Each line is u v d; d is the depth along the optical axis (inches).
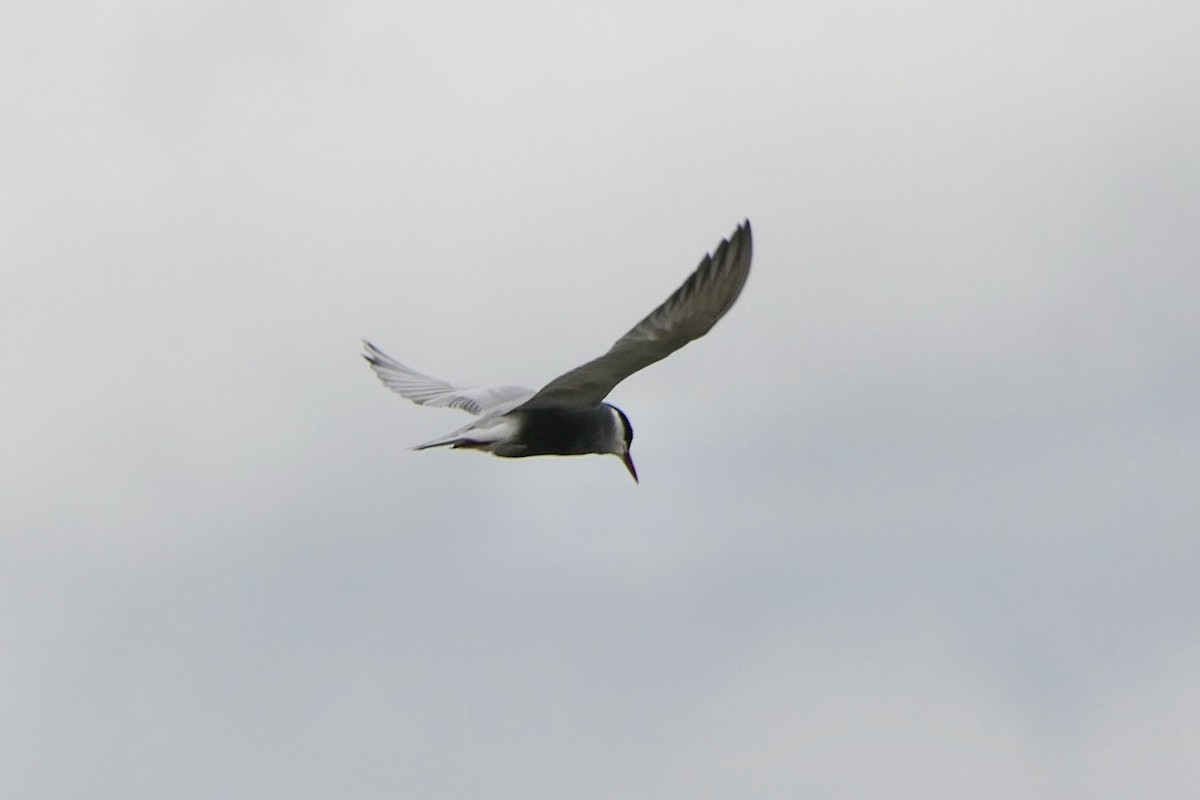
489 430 638.5
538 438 645.3
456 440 634.8
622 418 668.7
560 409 643.5
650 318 544.4
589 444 657.6
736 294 543.5
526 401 633.0
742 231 530.0
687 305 541.3
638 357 573.3
